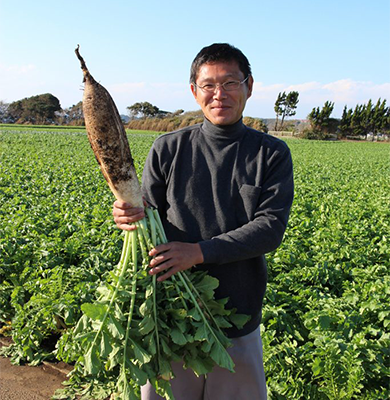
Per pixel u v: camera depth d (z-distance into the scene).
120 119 2.25
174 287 2.34
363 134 94.50
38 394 3.98
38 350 4.54
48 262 5.51
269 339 3.98
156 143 2.64
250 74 2.46
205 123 2.53
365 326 4.53
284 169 2.44
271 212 2.38
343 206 10.98
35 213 8.07
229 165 2.46
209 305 2.42
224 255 2.29
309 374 3.84
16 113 114.56
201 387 2.73
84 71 2.16
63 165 18.30
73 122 97.56
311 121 92.94
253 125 59.03
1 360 4.47
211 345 2.29
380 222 9.14
